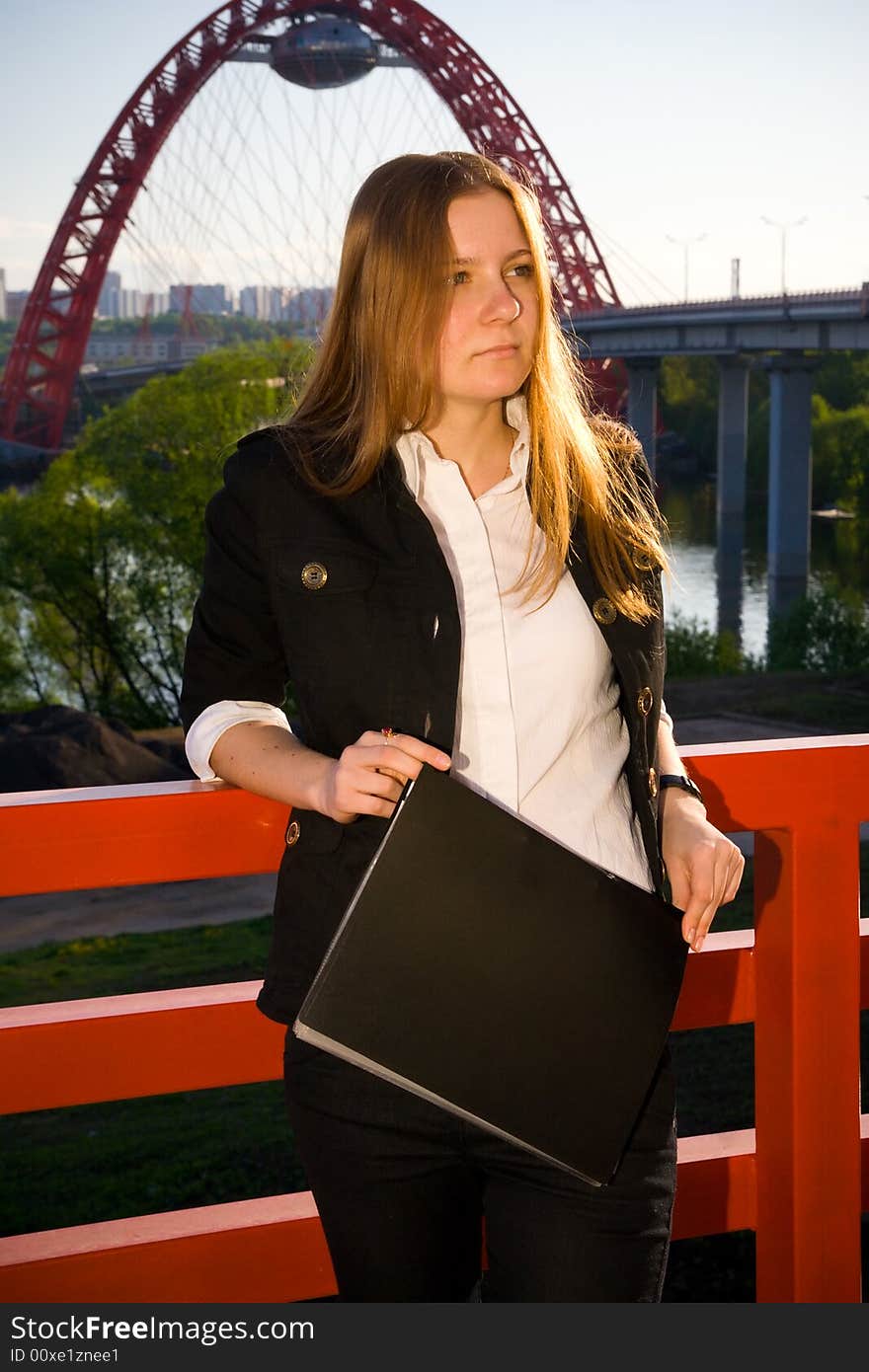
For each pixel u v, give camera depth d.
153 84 75.94
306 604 1.27
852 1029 1.71
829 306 52.00
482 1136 1.25
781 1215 1.73
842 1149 1.71
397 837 1.16
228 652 1.33
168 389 36.69
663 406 99.38
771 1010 1.72
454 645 1.26
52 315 75.75
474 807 1.18
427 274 1.25
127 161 75.12
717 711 31.33
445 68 74.12
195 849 1.46
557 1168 1.24
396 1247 1.26
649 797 1.35
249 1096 10.20
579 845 1.29
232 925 15.97
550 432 1.33
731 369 67.38
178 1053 1.56
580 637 1.31
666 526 1.42
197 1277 1.61
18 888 1.40
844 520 73.31
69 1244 1.59
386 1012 1.16
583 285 73.94
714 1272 5.17
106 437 36.31
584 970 1.21
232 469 1.32
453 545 1.30
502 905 1.19
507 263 1.28
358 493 1.29
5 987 14.07
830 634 37.69
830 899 1.67
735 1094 8.80
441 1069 1.18
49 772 25.27
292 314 86.75
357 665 1.26
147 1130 9.52
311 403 1.35
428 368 1.27
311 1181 1.30
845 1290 1.74
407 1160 1.25
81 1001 1.59
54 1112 9.97
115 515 35.34
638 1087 1.23
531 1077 1.20
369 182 1.30
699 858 1.33
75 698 35.44
